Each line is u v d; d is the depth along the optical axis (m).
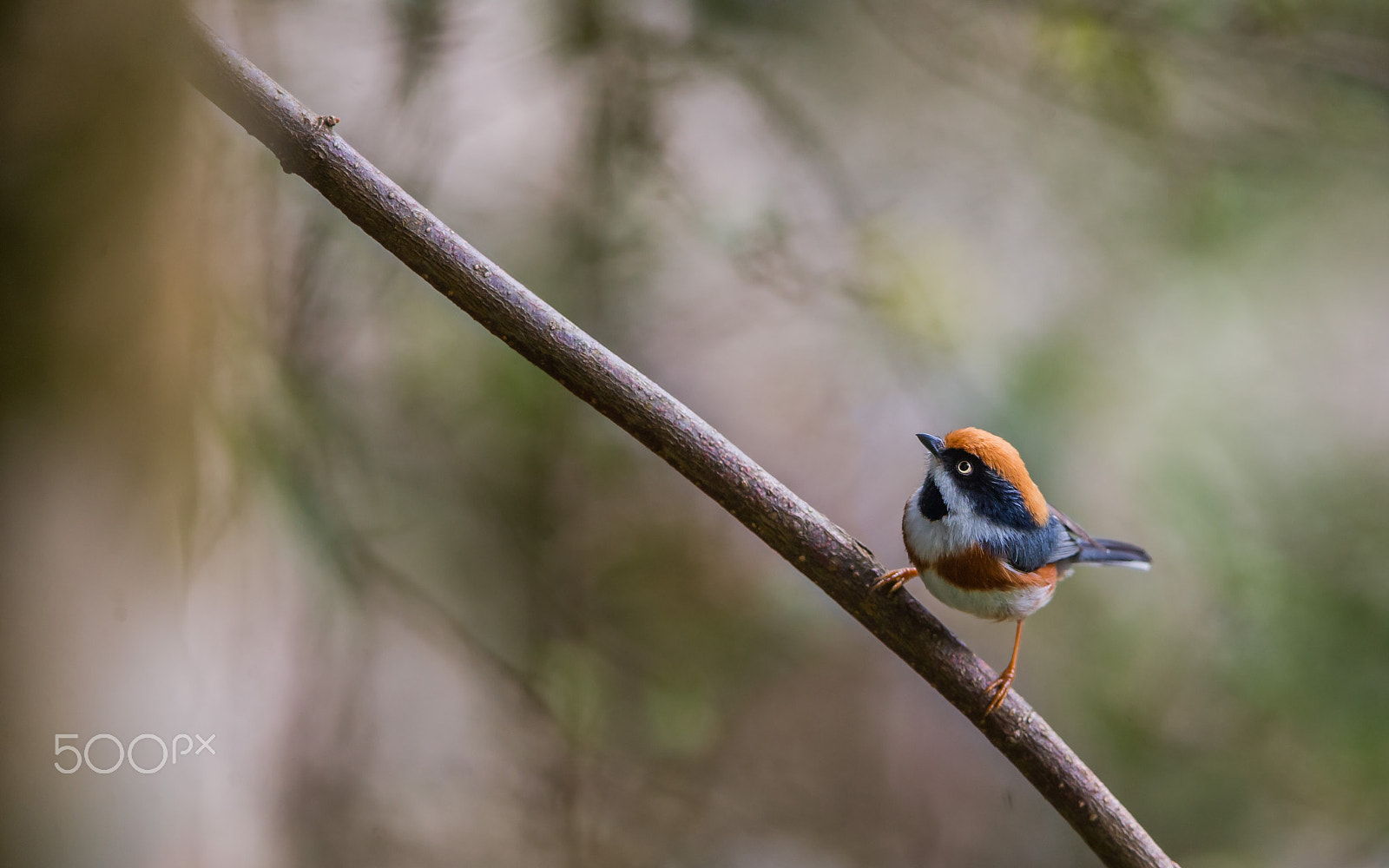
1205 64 11.09
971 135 13.19
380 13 10.17
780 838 12.96
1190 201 12.33
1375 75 11.02
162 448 5.53
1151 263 12.94
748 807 12.96
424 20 10.13
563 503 11.62
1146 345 12.88
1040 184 13.03
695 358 14.45
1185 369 12.87
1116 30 10.81
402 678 11.93
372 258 9.84
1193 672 12.89
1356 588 11.84
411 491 10.16
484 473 10.80
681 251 11.38
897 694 14.79
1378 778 11.96
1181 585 12.80
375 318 10.24
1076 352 12.19
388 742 11.30
